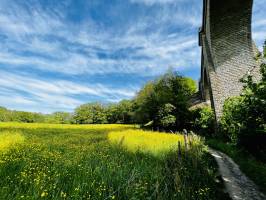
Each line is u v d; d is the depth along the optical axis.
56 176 5.44
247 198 5.86
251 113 8.02
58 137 22.50
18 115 112.81
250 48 17.89
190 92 52.91
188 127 33.81
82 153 9.59
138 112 38.06
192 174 6.64
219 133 17.88
